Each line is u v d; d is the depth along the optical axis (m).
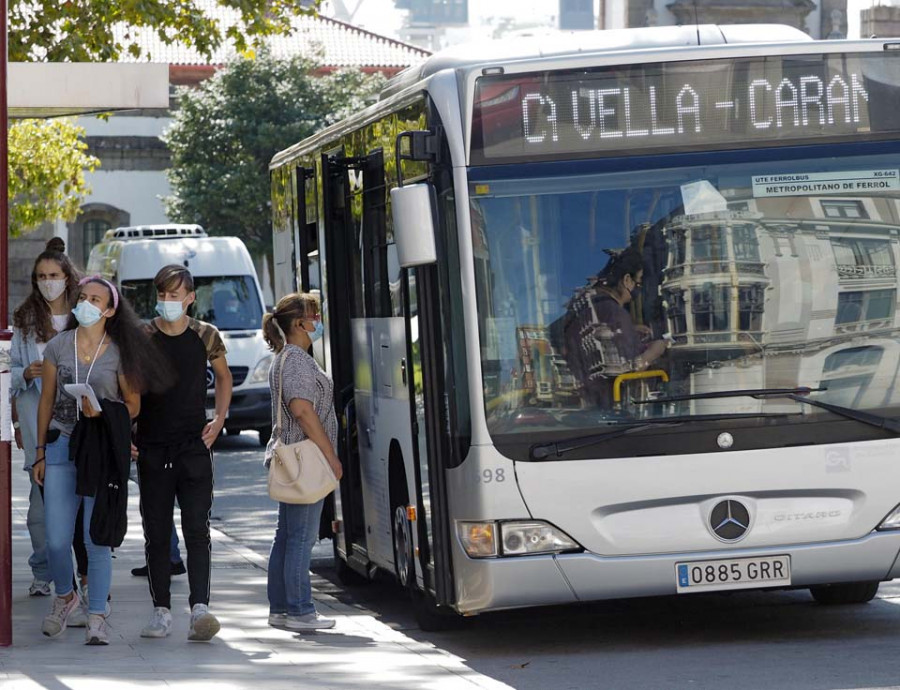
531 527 10.00
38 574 12.50
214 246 29.50
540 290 10.09
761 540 10.12
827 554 10.17
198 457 10.66
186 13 26.02
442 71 10.27
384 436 11.89
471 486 10.02
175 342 10.55
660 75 10.28
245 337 28.56
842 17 52.44
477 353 10.04
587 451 10.02
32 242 57.88
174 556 13.83
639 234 10.16
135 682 9.18
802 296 10.23
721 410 10.11
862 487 10.23
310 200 14.30
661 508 10.07
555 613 12.23
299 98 56.19
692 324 10.13
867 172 10.39
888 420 10.26
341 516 13.38
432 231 10.07
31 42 25.34
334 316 13.13
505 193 10.11
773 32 10.77
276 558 11.39
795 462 10.14
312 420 11.09
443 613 11.28
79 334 10.34
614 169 10.18
